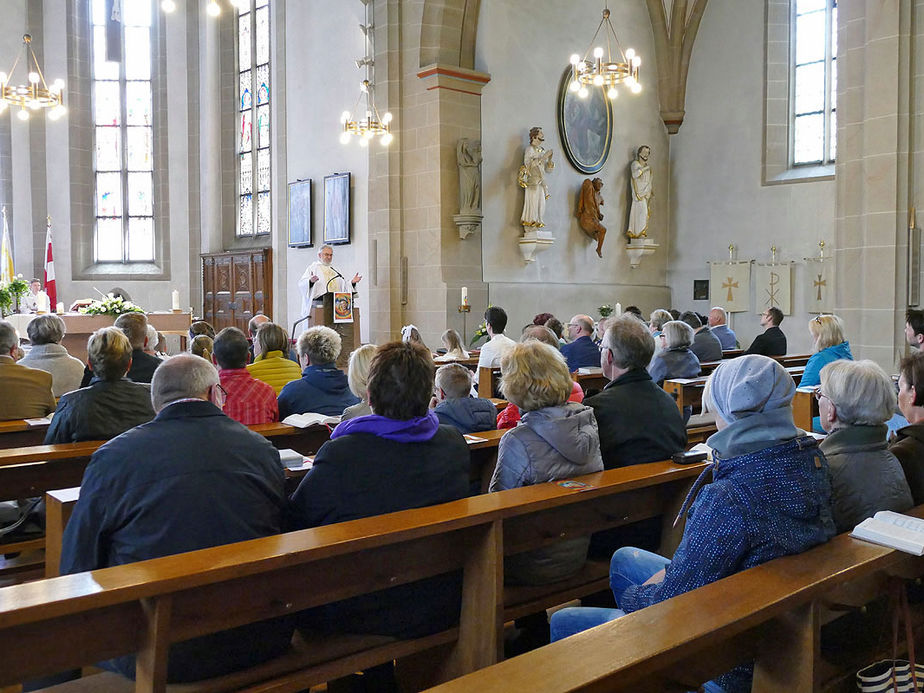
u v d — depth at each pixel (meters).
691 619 2.05
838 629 2.77
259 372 6.54
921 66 10.36
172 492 2.74
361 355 4.85
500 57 14.70
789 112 16.45
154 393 3.02
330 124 16.25
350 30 15.69
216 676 2.69
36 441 5.46
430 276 14.13
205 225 19.77
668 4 17.31
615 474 3.55
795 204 16.06
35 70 19.55
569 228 15.89
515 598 3.51
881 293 10.59
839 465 2.93
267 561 2.38
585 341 8.59
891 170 10.45
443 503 3.10
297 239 17.06
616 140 16.75
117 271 20.06
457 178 14.08
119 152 20.17
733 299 16.81
